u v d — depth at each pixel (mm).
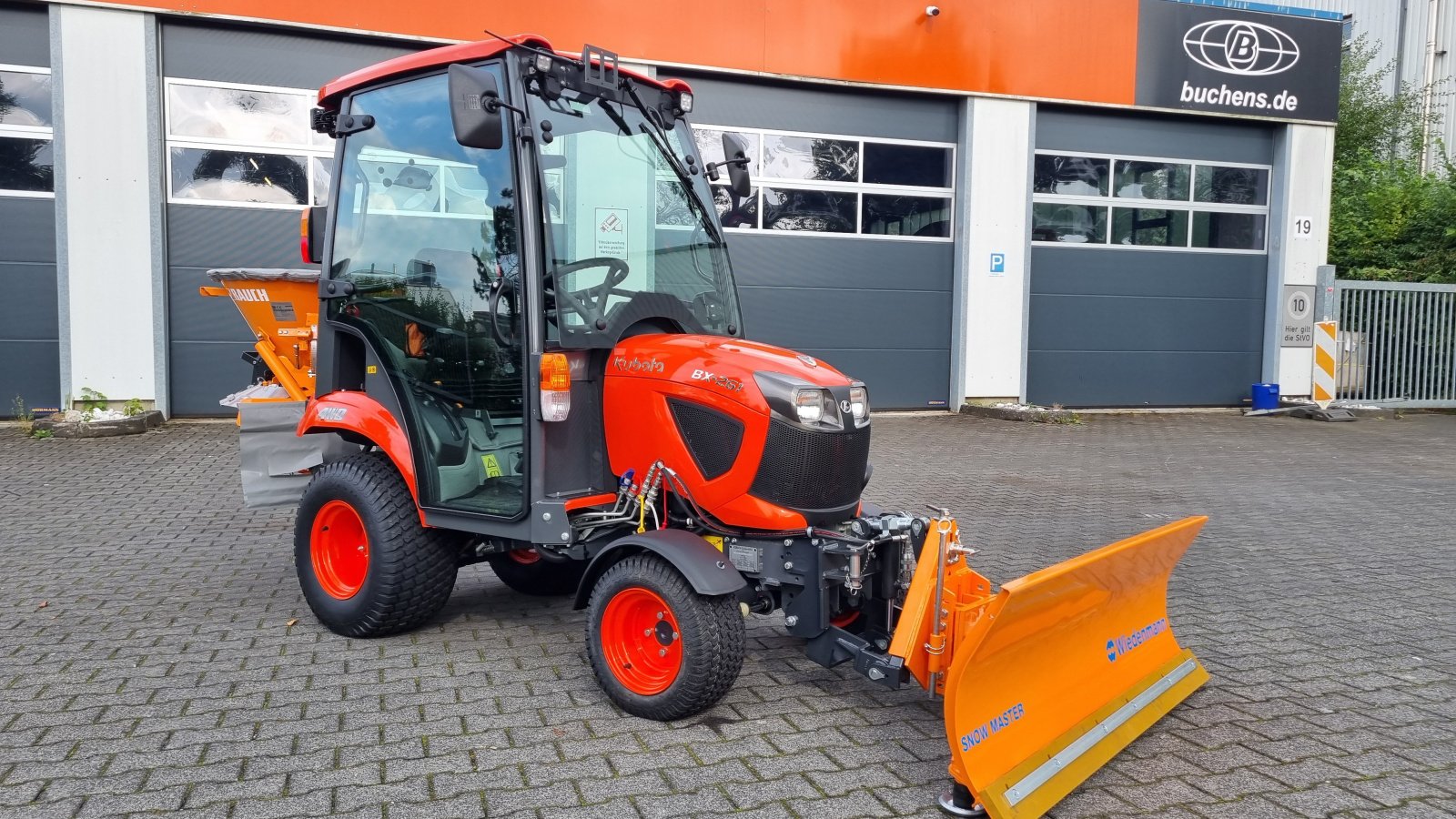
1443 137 22297
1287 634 5051
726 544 4031
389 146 4652
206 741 3584
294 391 6277
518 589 5586
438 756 3500
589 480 4336
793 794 3277
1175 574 6184
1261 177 15398
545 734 3701
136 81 10469
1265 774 3521
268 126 11047
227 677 4199
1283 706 4129
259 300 6391
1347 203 18516
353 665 4375
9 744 3527
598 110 4422
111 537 6469
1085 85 14055
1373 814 3236
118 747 3518
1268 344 15484
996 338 14094
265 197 11094
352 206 4836
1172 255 15039
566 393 4082
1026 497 8539
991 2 13516
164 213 10750
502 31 11531
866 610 4043
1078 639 3701
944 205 13922
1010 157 13914
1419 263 16797
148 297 10664
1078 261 14602
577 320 4199
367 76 4668
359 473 4641
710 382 3984
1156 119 14750
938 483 9117
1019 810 3070
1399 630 5133
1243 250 15383
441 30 11320
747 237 13070
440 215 4445
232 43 10859
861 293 13656
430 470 4500
